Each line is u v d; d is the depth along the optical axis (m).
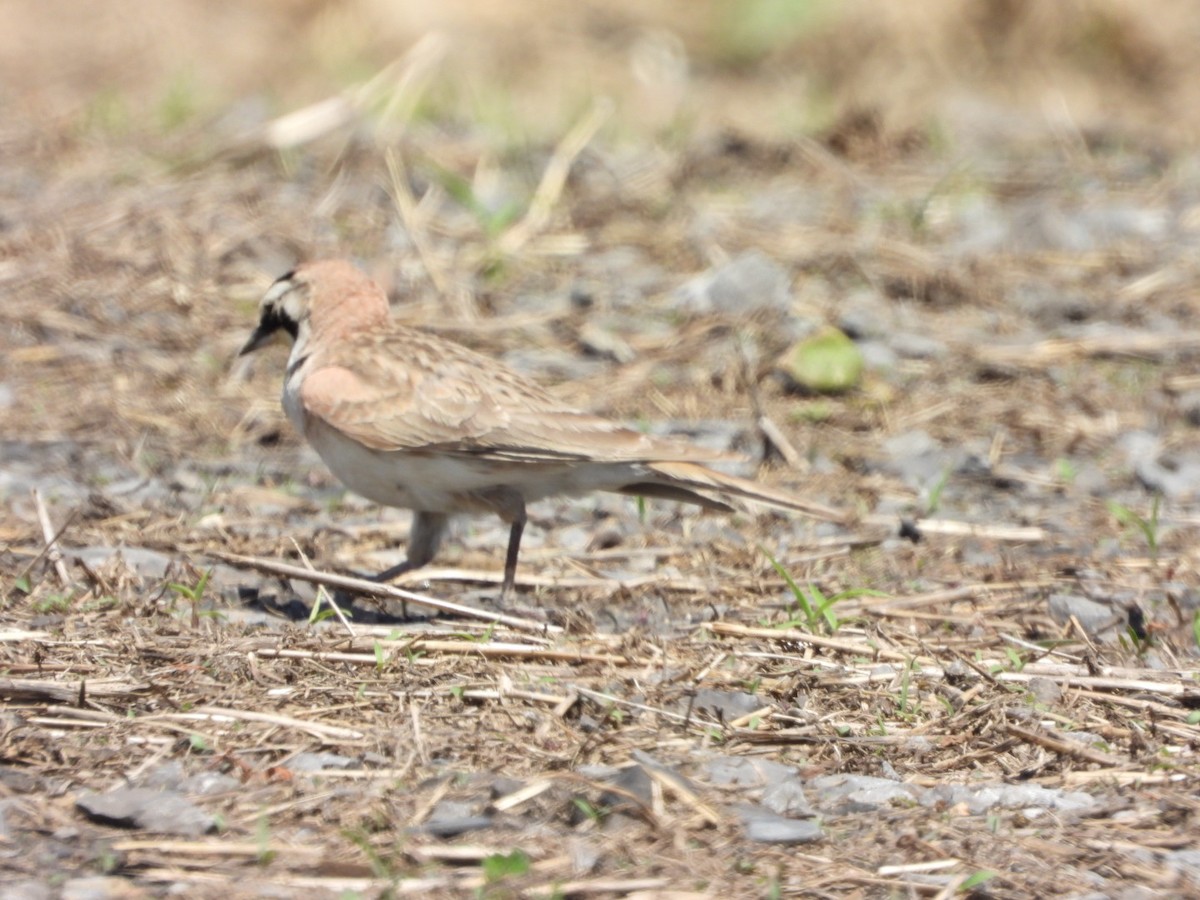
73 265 16.83
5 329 15.62
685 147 20.92
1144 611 10.57
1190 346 15.95
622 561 11.55
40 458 13.16
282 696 8.68
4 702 8.48
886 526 12.37
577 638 9.71
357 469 10.40
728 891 6.99
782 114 22.83
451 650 9.37
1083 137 22.70
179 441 13.70
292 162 19.58
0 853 7.13
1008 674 9.37
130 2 26.22
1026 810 7.83
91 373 14.92
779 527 12.29
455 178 18.47
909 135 21.84
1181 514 12.73
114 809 7.40
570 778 7.76
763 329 15.96
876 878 7.16
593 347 15.62
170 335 15.66
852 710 8.94
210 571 10.41
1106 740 8.65
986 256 18.05
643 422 14.28
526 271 17.30
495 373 10.45
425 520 10.73
